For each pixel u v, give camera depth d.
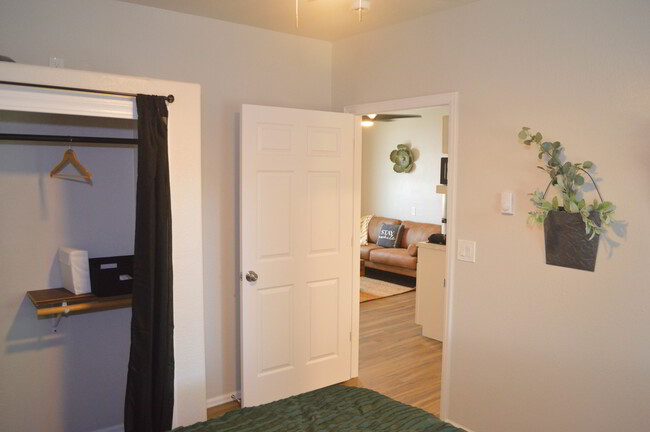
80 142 2.52
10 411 2.67
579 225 2.32
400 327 5.10
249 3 2.86
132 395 2.49
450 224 2.97
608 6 2.22
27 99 2.24
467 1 2.75
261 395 3.32
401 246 7.48
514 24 2.59
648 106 2.12
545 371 2.54
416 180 7.73
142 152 2.42
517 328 2.66
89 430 2.91
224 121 3.29
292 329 3.43
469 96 2.83
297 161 3.35
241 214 3.16
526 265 2.60
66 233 2.75
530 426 2.63
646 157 2.13
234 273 3.41
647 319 2.15
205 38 3.17
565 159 2.41
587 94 2.31
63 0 2.68
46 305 2.48
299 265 3.42
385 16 3.08
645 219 2.14
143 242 2.44
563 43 2.39
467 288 2.91
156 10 2.97
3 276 2.59
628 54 2.17
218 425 1.92
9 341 2.64
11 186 2.58
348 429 1.86
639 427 2.20
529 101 2.54
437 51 3.00
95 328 2.88
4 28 2.53
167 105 2.58
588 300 2.35
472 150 2.84
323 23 3.26
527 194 2.58
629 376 2.22
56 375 2.79
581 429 2.41
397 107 3.28
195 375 2.77
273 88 3.50
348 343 3.73
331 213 3.55
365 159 8.55
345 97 3.70
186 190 2.67
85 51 2.76
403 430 1.85
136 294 2.46
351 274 3.70
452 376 3.03
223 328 3.39
